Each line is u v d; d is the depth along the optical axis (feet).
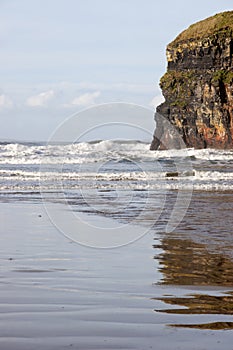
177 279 23.72
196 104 219.00
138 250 30.63
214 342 15.46
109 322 17.22
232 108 213.66
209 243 32.86
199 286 22.43
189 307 19.15
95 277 23.97
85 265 26.53
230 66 227.40
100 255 29.19
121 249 30.91
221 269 25.80
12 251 29.81
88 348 14.90
